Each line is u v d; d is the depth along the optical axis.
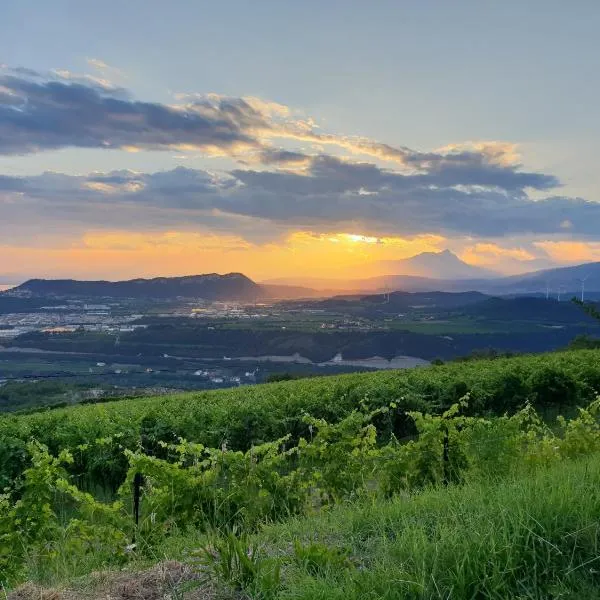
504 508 4.00
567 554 3.55
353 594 3.17
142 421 14.07
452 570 3.39
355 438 7.06
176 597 3.41
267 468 5.82
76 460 11.74
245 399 18.28
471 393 17.44
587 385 18.00
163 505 5.39
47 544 5.13
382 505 5.09
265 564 3.57
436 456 7.05
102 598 3.53
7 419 15.10
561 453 7.70
